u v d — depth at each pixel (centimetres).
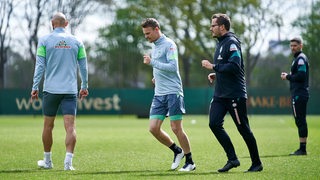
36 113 9181
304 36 12038
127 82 16950
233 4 11550
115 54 16712
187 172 2423
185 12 11719
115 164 2736
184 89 9069
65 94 2516
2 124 6744
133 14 12319
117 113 9100
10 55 12938
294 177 2255
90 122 7425
